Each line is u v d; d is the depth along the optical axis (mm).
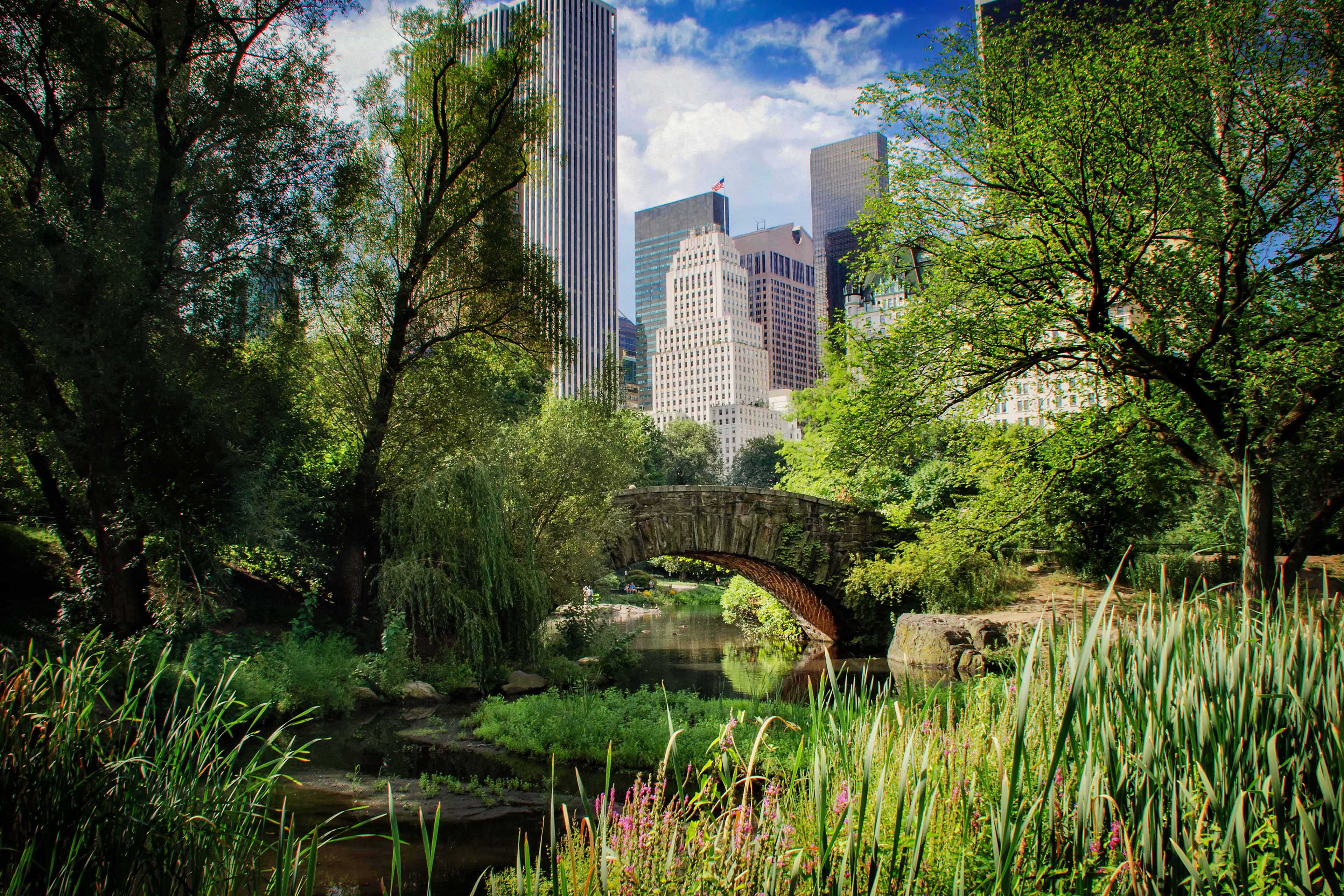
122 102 15000
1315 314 13422
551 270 21828
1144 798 3848
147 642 13055
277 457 17359
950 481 26766
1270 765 3656
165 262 15000
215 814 4250
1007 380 16016
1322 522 13977
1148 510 22281
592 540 21562
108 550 14500
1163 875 3541
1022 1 15469
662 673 21984
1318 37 13297
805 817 4055
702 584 64938
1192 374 14273
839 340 17469
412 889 6969
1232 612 5461
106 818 4035
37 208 14219
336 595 19906
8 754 4027
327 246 17719
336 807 9328
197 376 15406
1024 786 3961
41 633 13523
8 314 12828
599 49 143500
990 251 15219
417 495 18938
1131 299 14734
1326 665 4566
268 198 16188
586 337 137625
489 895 6734
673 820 3709
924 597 24438
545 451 21531
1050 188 14117
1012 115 14742
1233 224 13617
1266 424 14336
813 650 27828
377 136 20859
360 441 21250
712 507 24953
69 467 15594
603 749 11812
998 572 23422
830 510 26188
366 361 21062
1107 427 16172
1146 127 13836
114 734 4734
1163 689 4066
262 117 16172
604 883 3258
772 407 198000
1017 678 4875
